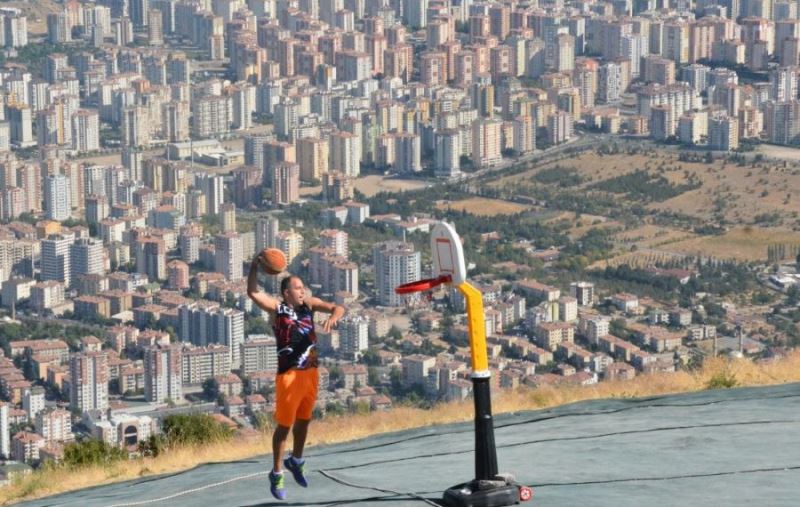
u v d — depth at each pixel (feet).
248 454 127.24
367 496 67.26
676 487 63.31
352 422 140.56
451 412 140.67
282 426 65.41
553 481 66.23
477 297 57.98
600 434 84.43
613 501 60.85
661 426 86.12
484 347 58.70
